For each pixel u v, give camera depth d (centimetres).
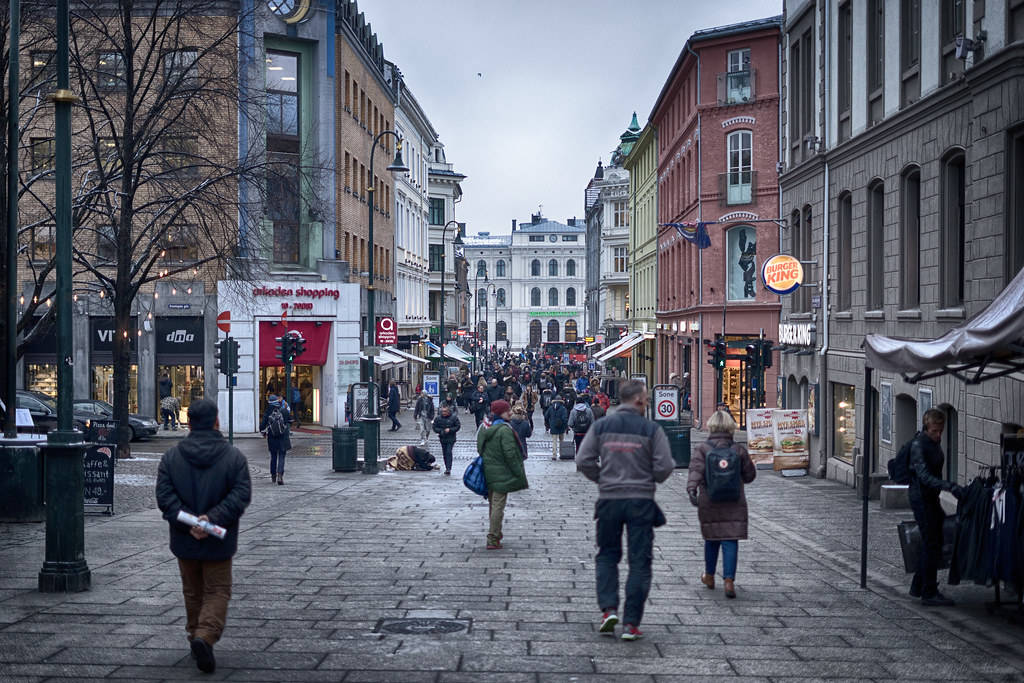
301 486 2070
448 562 1118
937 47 1719
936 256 1730
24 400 3153
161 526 1362
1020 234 1421
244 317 3869
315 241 4075
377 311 5159
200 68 2856
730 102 4178
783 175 2906
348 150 4450
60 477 912
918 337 1825
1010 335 748
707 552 972
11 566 1039
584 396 3006
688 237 3931
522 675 662
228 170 2684
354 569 1062
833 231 2427
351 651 718
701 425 4281
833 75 2428
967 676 676
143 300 3828
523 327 15925
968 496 888
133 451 2931
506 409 1249
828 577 1059
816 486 2212
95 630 765
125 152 2509
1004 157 1425
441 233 8438
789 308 3005
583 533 1380
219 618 662
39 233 3466
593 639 762
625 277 8619
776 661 707
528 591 949
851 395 2294
